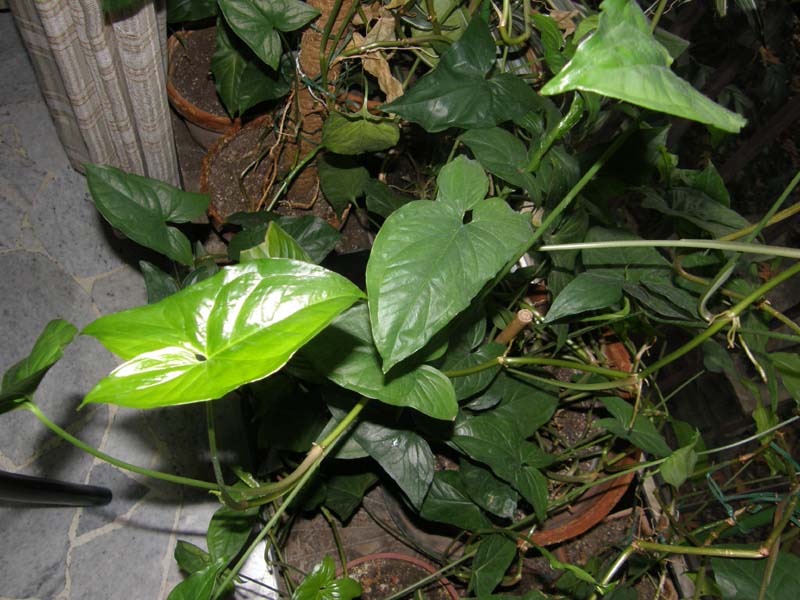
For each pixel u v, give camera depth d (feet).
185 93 3.32
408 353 1.32
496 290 2.57
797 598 1.84
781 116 2.76
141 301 3.51
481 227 1.48
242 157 3.16
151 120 2.75
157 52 2.54
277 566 2.56
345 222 3.21
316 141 3.03
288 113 3.01
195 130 3.35
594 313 2.40
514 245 1.47
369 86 2.94
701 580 2.08
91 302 3.40
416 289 1.37
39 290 3.30
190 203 2.25
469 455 2.17
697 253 2.19
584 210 2.16
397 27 2.48
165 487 3.10
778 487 2.57
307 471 1.69
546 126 2.22
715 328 1.86
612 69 0.88
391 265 1.38
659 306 2.04
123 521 2.99
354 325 1.71
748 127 3.61
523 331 2.53
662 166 2.26
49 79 2.72
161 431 3.16
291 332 1.09
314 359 1.66
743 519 2.15
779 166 3.58
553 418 2.75
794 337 1.94
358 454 2.12
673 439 3.06
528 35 2.38
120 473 3.05
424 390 1.66
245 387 2.61
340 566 2.68
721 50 3.44
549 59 2.00
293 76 2.87
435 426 2.15
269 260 1.15
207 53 3.41
